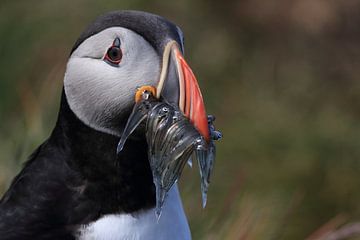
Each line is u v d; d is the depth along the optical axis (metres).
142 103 6.61
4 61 12.65
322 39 17.36
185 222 7.25
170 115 6.51
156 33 6.68
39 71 12.91
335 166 13.97
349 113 15.75
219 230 9.35
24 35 13.00
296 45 17.11
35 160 7.16
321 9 17.42
